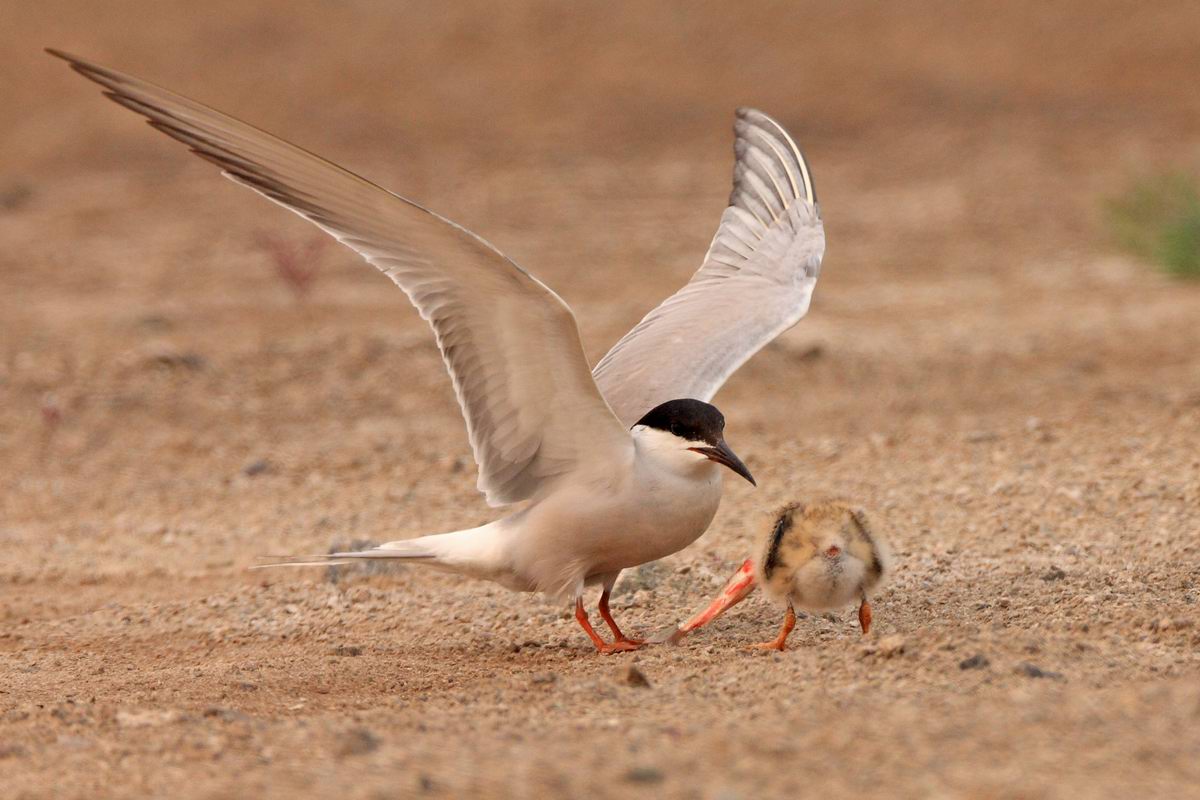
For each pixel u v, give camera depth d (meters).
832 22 40.50
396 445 16.19
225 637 10.61
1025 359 19.25
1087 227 27.98
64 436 16.72
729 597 9.36
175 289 24.09
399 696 8.47
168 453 16.19
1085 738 6.39
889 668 7.86
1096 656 8.12
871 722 6.71
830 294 23.75
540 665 9.17
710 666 8.48
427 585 11.56
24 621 11.31
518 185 31.56
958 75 38.25
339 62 37.84
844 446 15.45
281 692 8.70
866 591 9.10
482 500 14.23
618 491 8.84
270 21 39.47
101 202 30.39
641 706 7.52
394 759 6.52
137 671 9.73
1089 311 22.19
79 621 11.22
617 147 34.22
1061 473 13.69
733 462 8.76
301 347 19.58
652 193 31.09
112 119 34.81
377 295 23.62
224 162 8.14
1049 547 11.33
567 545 8.99
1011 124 35.50
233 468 15.71
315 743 6.99
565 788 5.97
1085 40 39.94
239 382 18.36
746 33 39.88
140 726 7.65
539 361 8.49
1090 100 36.94
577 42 39.31
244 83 36.62
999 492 13.15
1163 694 6.96
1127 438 14.94
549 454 8.95
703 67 38.28
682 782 6.01
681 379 9.74
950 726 6.59
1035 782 5.90
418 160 33.31
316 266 24.81
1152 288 23.78
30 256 26.48
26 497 15.00
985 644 8.12
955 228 28.31
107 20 38.97
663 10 40.78
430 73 37.62
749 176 11.24
